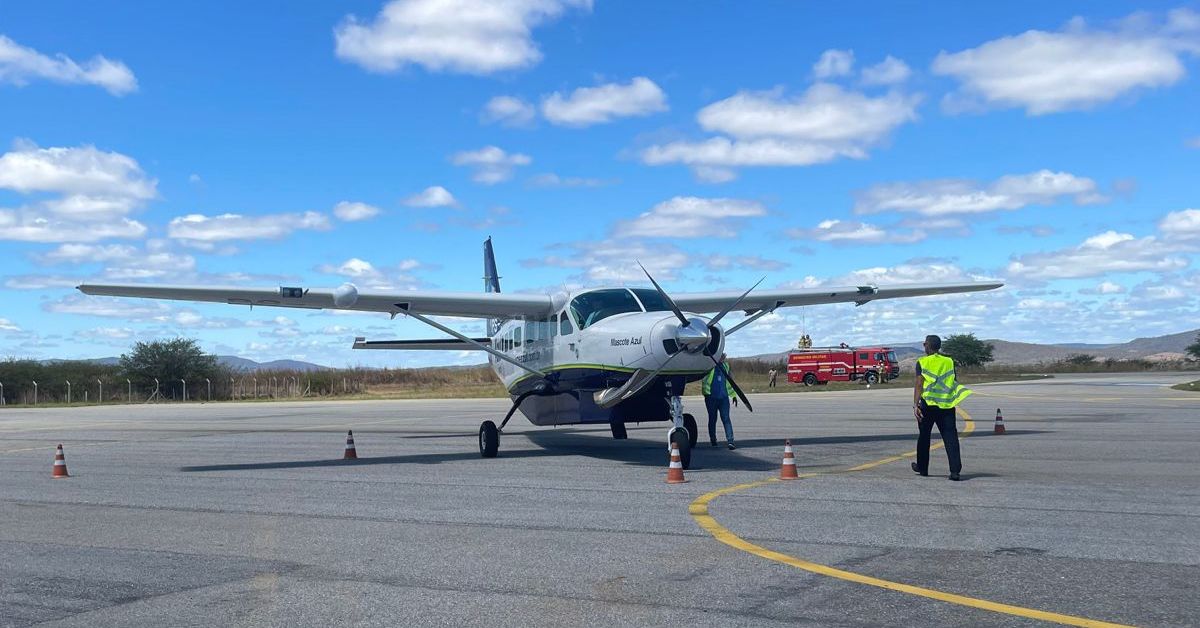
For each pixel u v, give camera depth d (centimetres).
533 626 500
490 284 2405
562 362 1461
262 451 1672
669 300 1270
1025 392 3953
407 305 1541
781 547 698
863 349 5625
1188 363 10006
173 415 3359
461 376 7169
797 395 4028
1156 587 568
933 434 1777
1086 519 807
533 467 1297
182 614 534
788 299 1739
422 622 510
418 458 1475
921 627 488
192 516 897
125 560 687
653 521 822
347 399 4941
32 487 1157
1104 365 10088
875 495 962
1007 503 900
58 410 4109
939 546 696
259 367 6688
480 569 640
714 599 549
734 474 1169
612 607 535
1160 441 1552
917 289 1820
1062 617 504
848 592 561
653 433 1984
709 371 1288
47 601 568
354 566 655
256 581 613
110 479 1234
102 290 1420
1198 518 809
